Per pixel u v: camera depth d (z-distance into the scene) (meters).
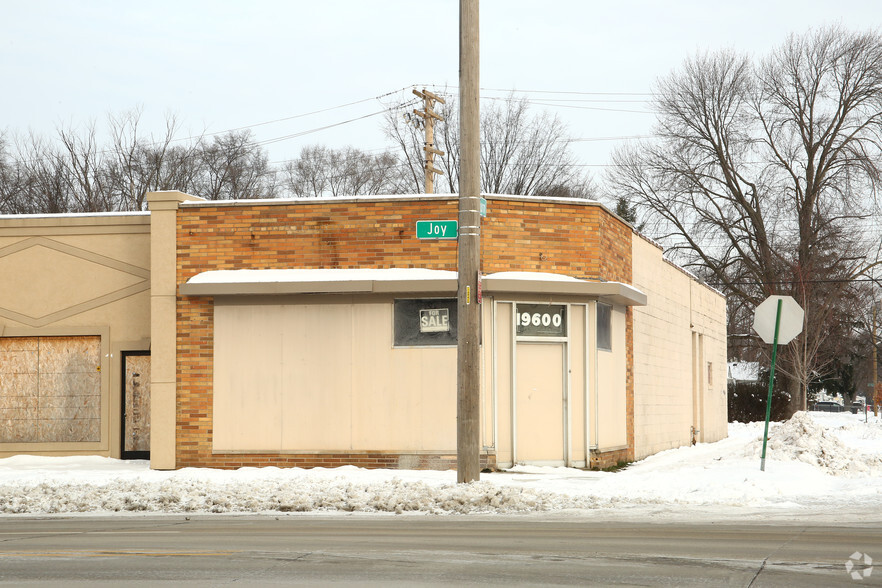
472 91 15.50
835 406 95.19
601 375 20.75
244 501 14.45
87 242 22.27
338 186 54.81
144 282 22.06
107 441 22.00
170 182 49.50
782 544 10.09
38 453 22.11
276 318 19.83
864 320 59.44
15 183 48.16
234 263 20.02
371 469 19.12
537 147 52.66
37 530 12.12
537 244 19.70
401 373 19.36
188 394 20.02
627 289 20.52
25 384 22.34
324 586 7.89
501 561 9.05
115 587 7.97
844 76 50.03
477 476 15.37
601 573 8.39
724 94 52.03
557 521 12.45
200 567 8.87
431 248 19.41
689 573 8.38
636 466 21.75
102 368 22.08
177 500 14.63
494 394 19.22
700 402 32.28
